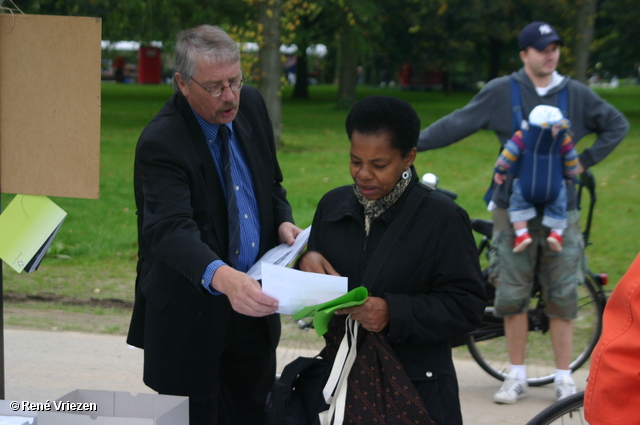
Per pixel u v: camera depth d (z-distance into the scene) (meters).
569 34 16.41
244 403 3.22
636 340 1.65
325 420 2.23
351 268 2.31
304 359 2.45
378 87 50.69
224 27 15.68
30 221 2.48
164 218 2.47
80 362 4.69
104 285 6.15
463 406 4.14
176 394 2.78
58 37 2.38
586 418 1.75
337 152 14.11
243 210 2.85
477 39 30.92
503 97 3.92
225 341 2.93
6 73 2.43
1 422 2.03
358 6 19.67
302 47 25.89
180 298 2.71
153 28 17.77
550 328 4.10
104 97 29.59
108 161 12.15
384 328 2.21
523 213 3.80
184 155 2.60
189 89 2.57
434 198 2.25
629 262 6.60
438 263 2.21
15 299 5.77
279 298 2.13
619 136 3.92
